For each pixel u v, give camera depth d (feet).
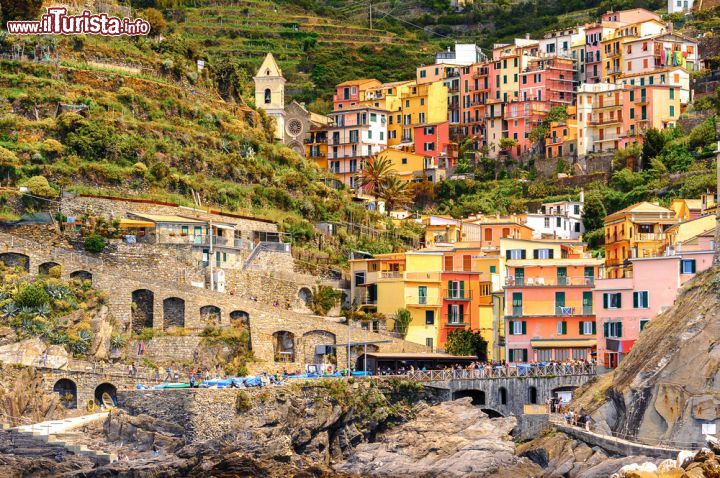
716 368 534.37
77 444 577.84
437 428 611.47
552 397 631.15
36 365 617.62
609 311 642.22
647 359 565.12
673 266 625.00
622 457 519.60
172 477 561.43
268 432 599.98
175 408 602.03
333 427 622.13
